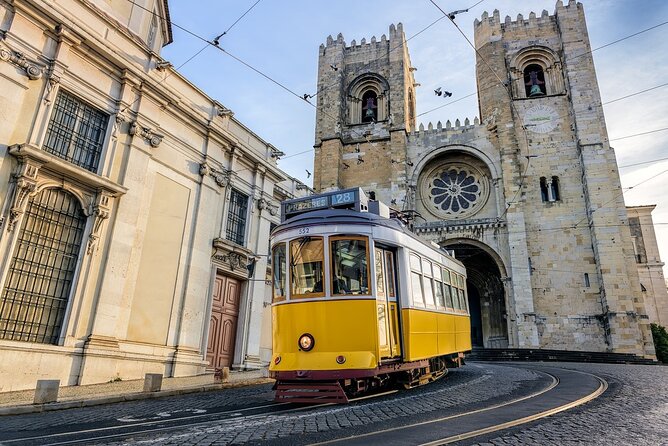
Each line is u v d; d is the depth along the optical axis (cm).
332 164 3891
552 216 3241
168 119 1605
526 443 537
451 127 3728
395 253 1062
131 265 1396
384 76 4162
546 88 3628
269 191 2098
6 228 1100
